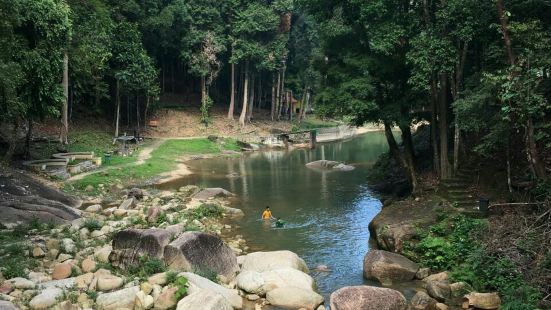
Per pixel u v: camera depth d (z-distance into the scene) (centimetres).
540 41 1587
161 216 2086
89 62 3941
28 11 2594
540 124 1577
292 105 7744
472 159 2100
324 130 6688
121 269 1406
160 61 6694
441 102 2102
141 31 5534
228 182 3378
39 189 2334
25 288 1209
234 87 6569
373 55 2302
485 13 1889
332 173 3766
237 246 1852
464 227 1593
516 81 1511
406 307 1245
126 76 4769
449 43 1942
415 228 1728
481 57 2078
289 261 1508
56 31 2761
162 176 3528
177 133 5828
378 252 1571
